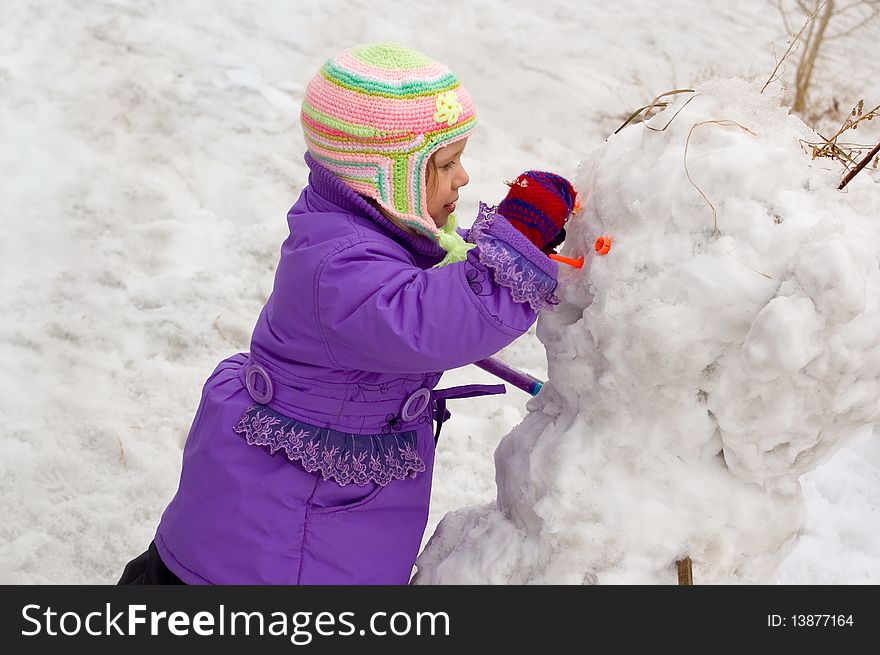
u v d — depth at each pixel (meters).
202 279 3.53
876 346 1.28
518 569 1.52
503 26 5.38
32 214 3.73
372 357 1.50
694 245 1.32
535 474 1.50
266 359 1.63
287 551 1.57
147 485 2.74
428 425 1.70
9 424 2.90
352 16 5.28
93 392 3.05
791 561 2.46
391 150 1.52
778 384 1.30
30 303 3.37
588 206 1.47
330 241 1.53
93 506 2.67
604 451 1.43
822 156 1.44
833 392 1.30
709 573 1.44
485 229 1.45
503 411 3.07
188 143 4.20
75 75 4.51
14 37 4.71
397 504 1.63
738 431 1.35
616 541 1.42
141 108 4.37
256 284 3.55
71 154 4.05
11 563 2.50
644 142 1.44
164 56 4.72
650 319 1.31
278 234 3.77
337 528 1.59
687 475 1.42
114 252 3.61
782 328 1.21
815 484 2.75
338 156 1.54
